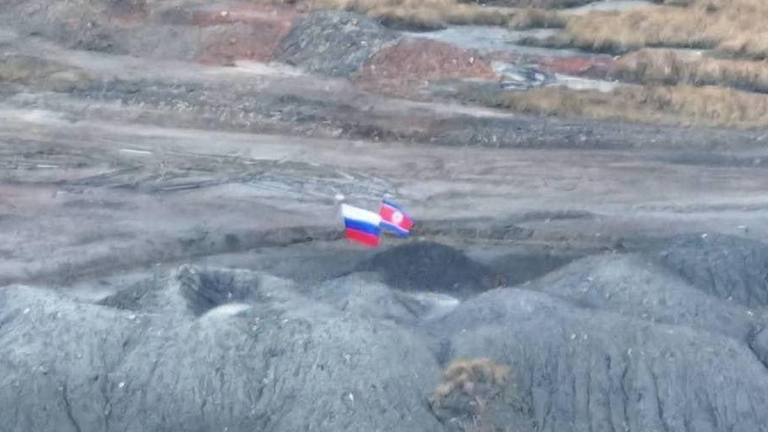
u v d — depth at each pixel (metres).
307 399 81.50
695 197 120.38
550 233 113.75
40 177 120.19
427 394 81.88
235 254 110.44
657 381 84.12
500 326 87.25
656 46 147.75
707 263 100.69
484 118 131.75
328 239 112.44
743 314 93.62
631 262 99.31
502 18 151.12
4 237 111.62
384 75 138.50
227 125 129.88
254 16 147.50
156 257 109.94
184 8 147.88
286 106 132.62
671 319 90.88
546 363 84.81
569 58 143.62
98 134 127.75
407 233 112.50
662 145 128.75
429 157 125.81
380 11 149.25
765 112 133.88
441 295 100.62
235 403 82.12
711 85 139.38
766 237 112.94
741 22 150.62
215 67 140.12
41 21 145.62
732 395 83.69
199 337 84.94
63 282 106.31
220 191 118.69
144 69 139.00
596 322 87.38
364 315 89.00
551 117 132.75
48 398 82.56
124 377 83.56
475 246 112.00
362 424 79.75
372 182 120.88
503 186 121.12
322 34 142.88
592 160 126.19
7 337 86.25
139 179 120.12
